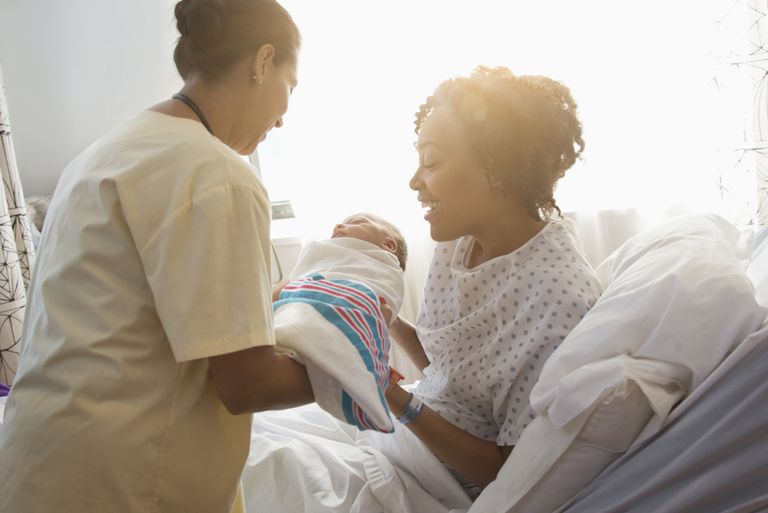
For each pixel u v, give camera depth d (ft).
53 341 2.62
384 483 3.63
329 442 4.17
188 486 2.64
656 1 7.69
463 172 3.68
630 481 2.89
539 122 3.55
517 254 3.77
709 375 2.85
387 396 3.54
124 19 8.13
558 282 3.53
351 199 8.32
